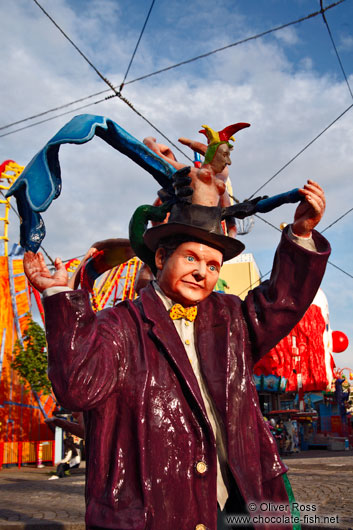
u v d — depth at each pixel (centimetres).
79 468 1551
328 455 1869
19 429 1922
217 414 219
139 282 359
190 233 236
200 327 240
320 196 227
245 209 249
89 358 195
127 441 201
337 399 2658
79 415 326
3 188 1931
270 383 2094
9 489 968
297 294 236
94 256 284
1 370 1867
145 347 217
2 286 1972
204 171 245
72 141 207
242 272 2798
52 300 195
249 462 211
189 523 192
